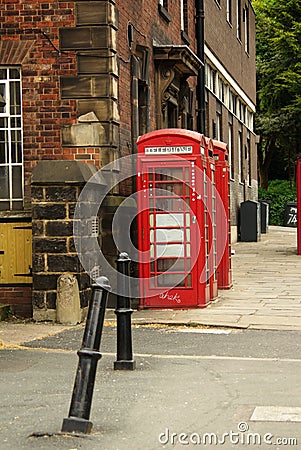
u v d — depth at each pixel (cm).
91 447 657
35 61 1417
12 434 691
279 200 5403
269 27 3903
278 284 1792
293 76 3928
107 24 1402
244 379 891
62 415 748
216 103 2852
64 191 1295
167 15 1947
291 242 3225
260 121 4991
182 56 1814
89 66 1405
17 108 1442
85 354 700
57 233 1296
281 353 1041
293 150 5441
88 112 1408
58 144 1412
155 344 1109
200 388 851
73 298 1288
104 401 797
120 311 949
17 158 1441
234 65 3281
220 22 2864
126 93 1553
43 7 1412
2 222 1373
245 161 3766
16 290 1370
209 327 1251
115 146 1416
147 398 809
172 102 1989
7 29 1421
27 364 977
